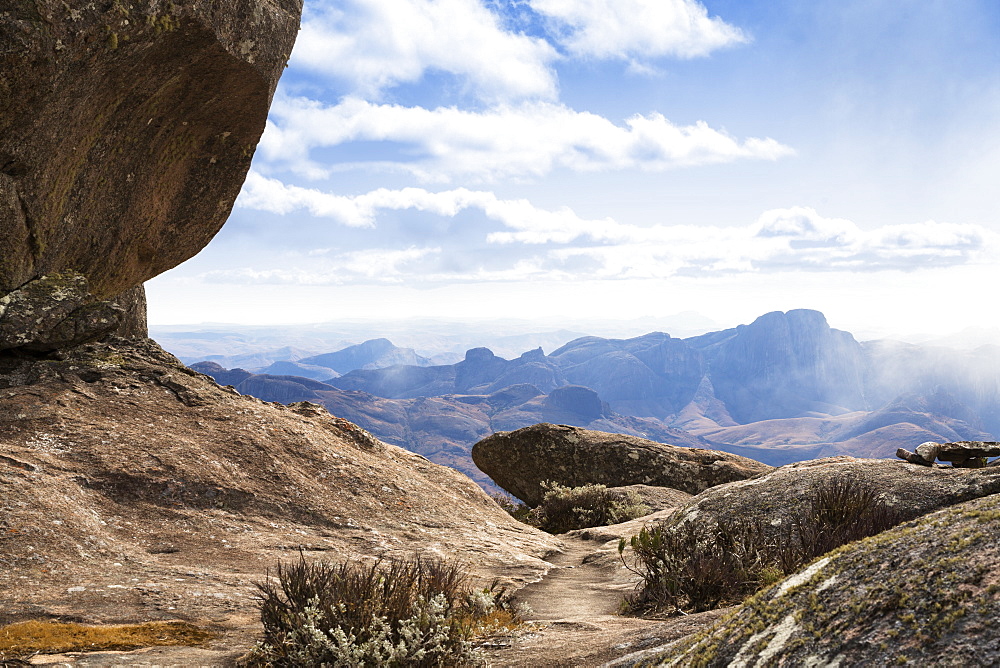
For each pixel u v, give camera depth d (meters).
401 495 12.02
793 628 2.35
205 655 5.05
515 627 5.97
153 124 13.06
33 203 11.66
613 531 13.35
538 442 24.77
